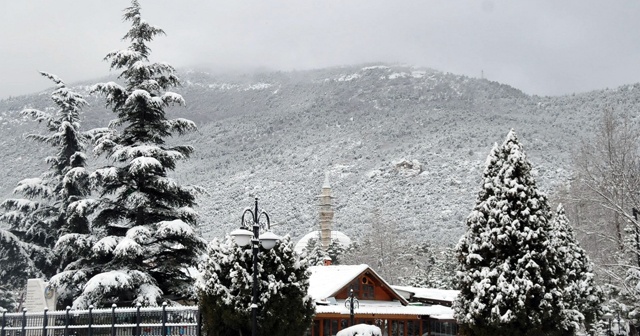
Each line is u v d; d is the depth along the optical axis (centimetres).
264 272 2803
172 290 3662
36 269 4566
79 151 4600
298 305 2842
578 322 3406
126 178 3719
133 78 3894
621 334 4781
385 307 4556
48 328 3066
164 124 3859
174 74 3972
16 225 4662
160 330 2928
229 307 2736
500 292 2997
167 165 3822
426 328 5134
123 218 3831
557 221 4103
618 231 3706
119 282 3316
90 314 2988
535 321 2952
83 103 4759
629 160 3797
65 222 4441
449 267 9631
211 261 2844
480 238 3141
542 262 3055
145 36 3947
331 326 4494
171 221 3534
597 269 3884
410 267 10381
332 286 4453
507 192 3136
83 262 3741
